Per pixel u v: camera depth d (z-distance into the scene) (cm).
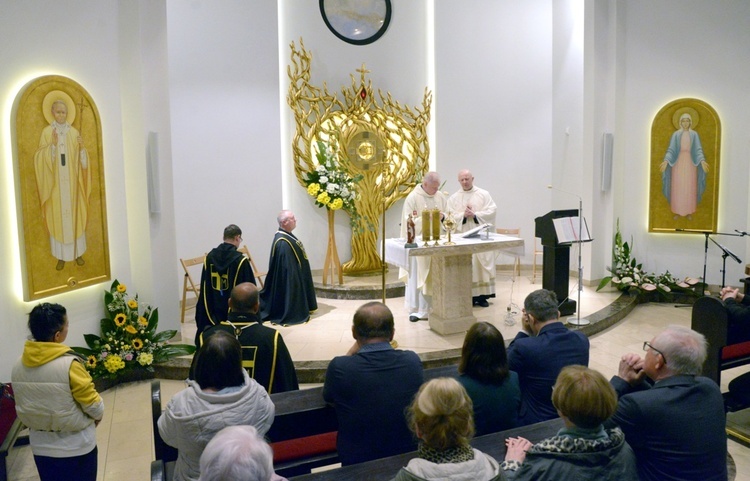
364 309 270
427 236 555
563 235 622
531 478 190
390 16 855
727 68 732
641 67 775
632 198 800
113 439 422
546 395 294
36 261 458
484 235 614
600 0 762
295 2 806
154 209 563
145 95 554
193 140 729
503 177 888
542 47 862
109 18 532
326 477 219
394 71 862
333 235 791
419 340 586
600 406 186
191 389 226
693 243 778
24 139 445
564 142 841
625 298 750
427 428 175
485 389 258
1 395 389
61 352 290
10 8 444
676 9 751
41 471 293
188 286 739
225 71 746
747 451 394
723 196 754
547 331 304
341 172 796
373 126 844
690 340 238
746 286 525
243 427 159
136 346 525
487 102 875
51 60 477
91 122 509
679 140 763
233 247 541
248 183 775
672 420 223
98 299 532
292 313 650
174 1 704
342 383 253
